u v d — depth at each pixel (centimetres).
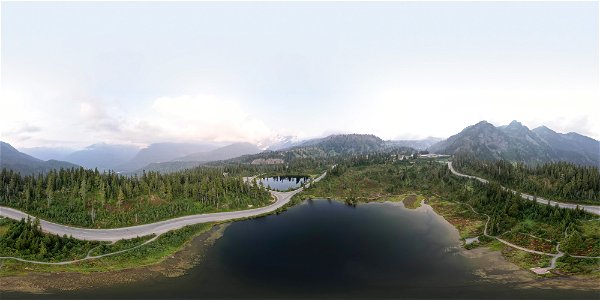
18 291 8806
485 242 12938
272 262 11575
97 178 16975
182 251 12519
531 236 12556
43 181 17000
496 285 9288
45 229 13300
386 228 15700
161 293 9138
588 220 12594
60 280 9594
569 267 9900
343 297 8912
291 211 19488
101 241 12575
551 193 17175
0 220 12719
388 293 9069
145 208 16212
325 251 12656
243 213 18375
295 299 8812
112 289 9294
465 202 18800
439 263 11250
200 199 18538
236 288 9538
